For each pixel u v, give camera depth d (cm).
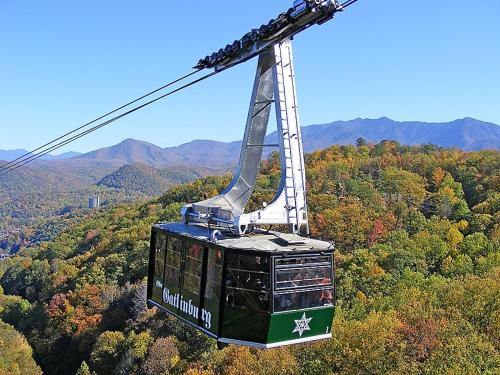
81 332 7588
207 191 14612
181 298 1697
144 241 10481
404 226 9138
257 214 1559
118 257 9869
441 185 11100
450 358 4606
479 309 5431
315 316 1455
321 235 8800
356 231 8762
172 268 1775
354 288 6775
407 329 5072
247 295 1423
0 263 15562
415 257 7588
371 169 12694
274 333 1409
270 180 11900
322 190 10962
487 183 10706
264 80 1720
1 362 6688
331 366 5094
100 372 6538
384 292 6650
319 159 14538
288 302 1417
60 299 8619
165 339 6188
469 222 9025
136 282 8812
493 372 4403
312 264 1454
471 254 7669
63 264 11556
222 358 5591
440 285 6278
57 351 7725
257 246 1450
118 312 7756
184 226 1834
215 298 1504
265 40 1462
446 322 5109
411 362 4709
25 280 11706
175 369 5781
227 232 1630
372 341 4994
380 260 7531
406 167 12712
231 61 1633
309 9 1234
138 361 6184
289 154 1577
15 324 9469
